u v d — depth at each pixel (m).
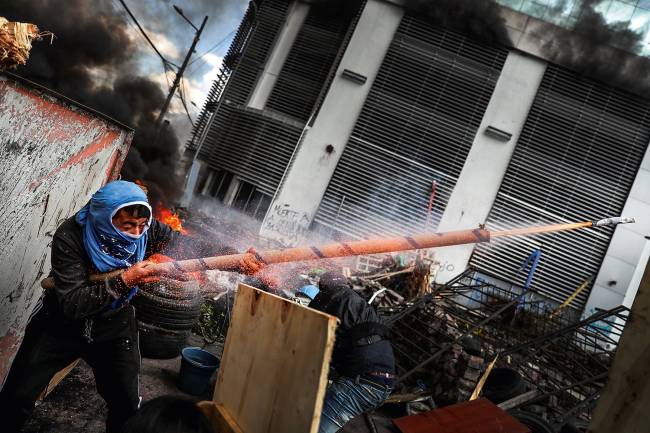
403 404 5.23
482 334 6.31
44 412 3.30
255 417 1.77
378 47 15.03
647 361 1.18
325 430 2.94
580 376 5.86
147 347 4.64
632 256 14.07
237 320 2.12
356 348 3.02
